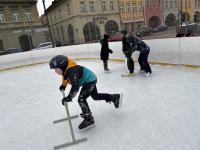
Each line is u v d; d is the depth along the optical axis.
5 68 10.62
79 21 28.47
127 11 31.88
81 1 28.22
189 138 2.54
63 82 3.12
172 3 36.44
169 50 6.14
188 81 4.67
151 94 4.21
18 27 24.69
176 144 2.46
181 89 4.23
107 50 6.66
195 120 2.93
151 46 6.67
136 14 32.81
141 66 6.00
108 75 6.47
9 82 7.75
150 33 26.02
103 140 2.78
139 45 5.28
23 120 3.87
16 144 3.04
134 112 3.49
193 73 5.24
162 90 4.34
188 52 5.64
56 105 4.43
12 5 23.88
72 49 10.83
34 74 8.73
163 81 4.93
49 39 35.91
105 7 30.02
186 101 3.61
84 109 3.04
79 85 2.73
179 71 5.61
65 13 31.42
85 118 3.10
